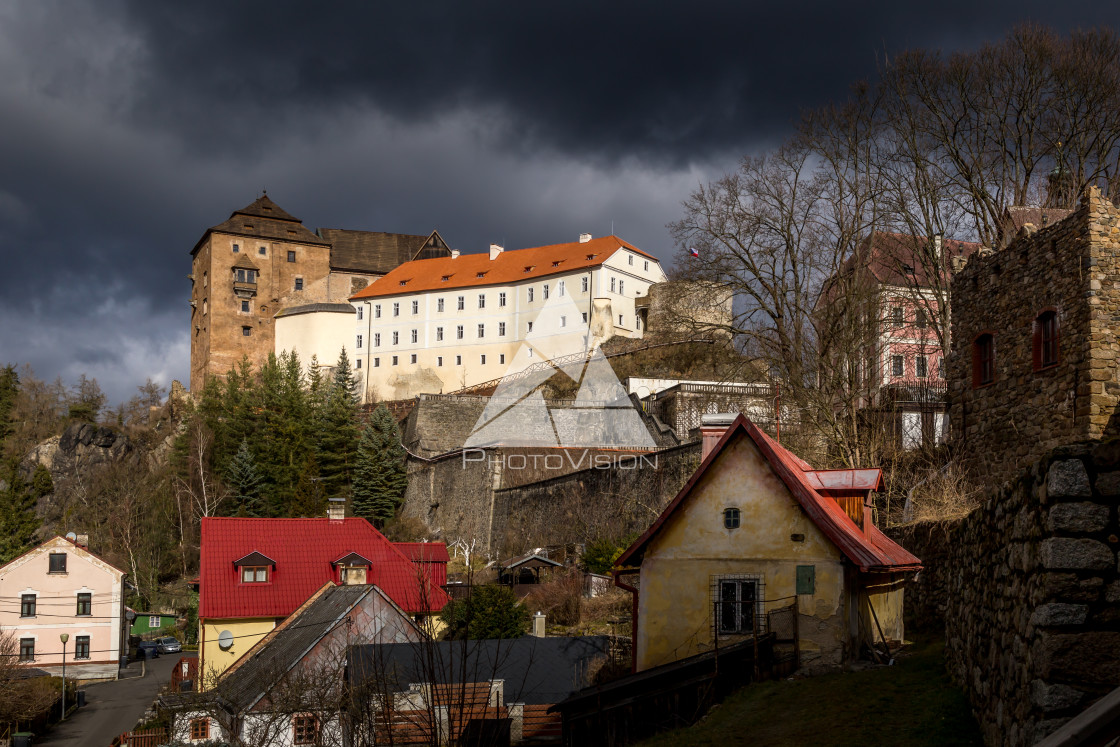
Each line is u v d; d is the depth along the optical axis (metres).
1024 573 9.20
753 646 18.70
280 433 82.62
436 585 38.12
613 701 19.20
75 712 43.56
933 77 41.56
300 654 27.22
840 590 19.22
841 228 41.19
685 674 18.95
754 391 44.34
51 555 53.12
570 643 27.12
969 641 12.81
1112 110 38.28
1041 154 39.94
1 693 36.25
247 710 23.39
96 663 52.72
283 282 121.44
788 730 14.98
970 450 25.02
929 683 15.38
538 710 23.36
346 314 114.00
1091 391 19.41
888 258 43.41
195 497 78.56
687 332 51.47
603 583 38.25
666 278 107.31
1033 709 8.32
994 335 23.84
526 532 54.00
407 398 108.81
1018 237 22.77
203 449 83.06
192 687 38.22
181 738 30.20
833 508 21.38
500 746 21.47
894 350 42.31
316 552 40.50
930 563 22.84
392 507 72.94
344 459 79.44
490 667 25.08
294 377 100.12
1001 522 10.65
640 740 17.81
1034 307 21.92
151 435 114.62
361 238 129.75
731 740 15.39
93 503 89.81
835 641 18.95
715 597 20.08
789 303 41.53
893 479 29.53
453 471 66.06
